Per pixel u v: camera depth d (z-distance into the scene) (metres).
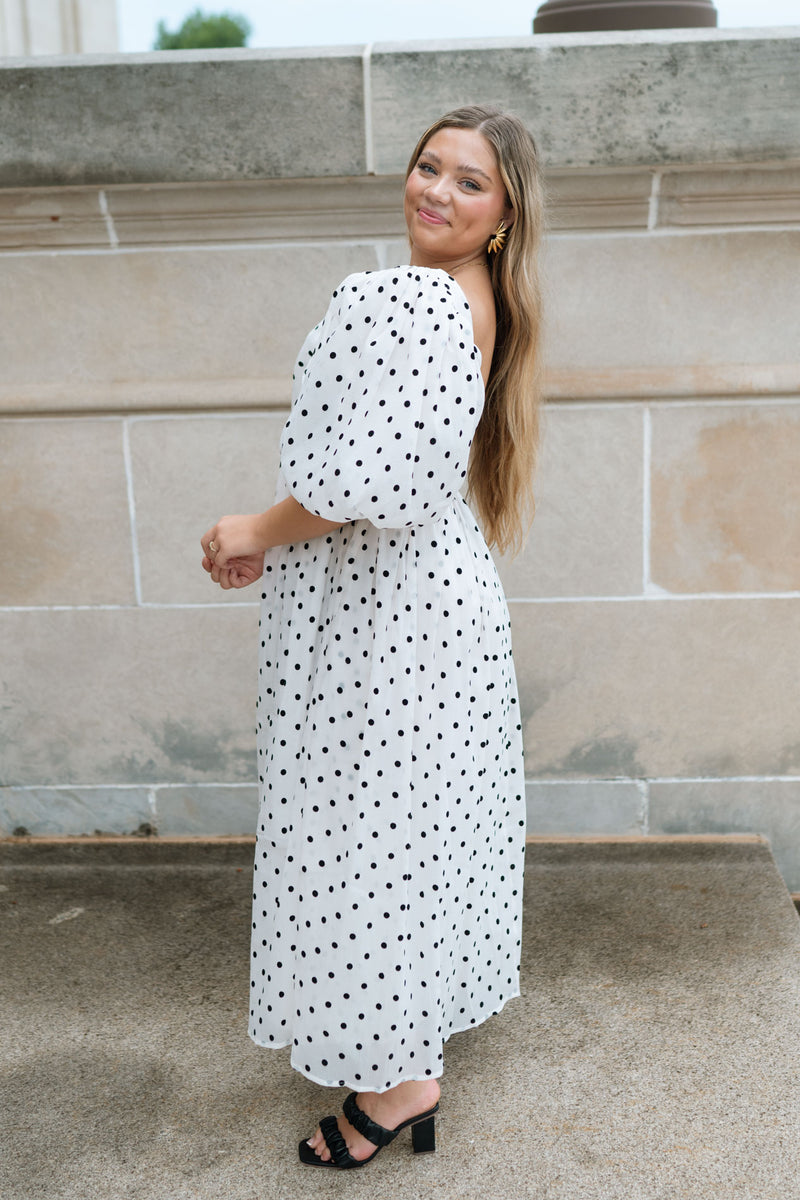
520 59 2.22
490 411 1.72
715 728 2.75
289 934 1.68
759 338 2.47
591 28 2.52
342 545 1.58
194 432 2.62
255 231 2.45
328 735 1.58
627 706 2.74
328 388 1.44
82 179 2.33
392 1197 1.72
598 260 2.44
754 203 2.37
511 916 1.92
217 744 2.83
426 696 1.57
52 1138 1.86
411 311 1.40
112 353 2.56
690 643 2.70
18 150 2.32
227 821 2.89
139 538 2.70
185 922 2.53
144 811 2.90
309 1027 1.66
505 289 1.61
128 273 2.50
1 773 2.89
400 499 1.42
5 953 2.41
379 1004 1.63
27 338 2.56
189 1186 1.75
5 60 2.32
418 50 2.22
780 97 2.21
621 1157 1.79
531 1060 2.04
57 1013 2.20
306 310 2.51
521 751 1.87
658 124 2.23
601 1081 1.97
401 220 2.43
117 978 2.32
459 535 1.64
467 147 1.52
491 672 1.67
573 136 2.25
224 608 2.73
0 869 2.77
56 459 2.65
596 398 2.52
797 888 2.85
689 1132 1.84
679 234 2.41
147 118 2.29
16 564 2.73
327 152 2.29
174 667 2.78
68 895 2.65
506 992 1.94
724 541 2.63
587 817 2.83
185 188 2.39
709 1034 2.09
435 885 1.62
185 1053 2.09
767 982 2.25
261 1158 1.81
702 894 2.58
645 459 2.58
